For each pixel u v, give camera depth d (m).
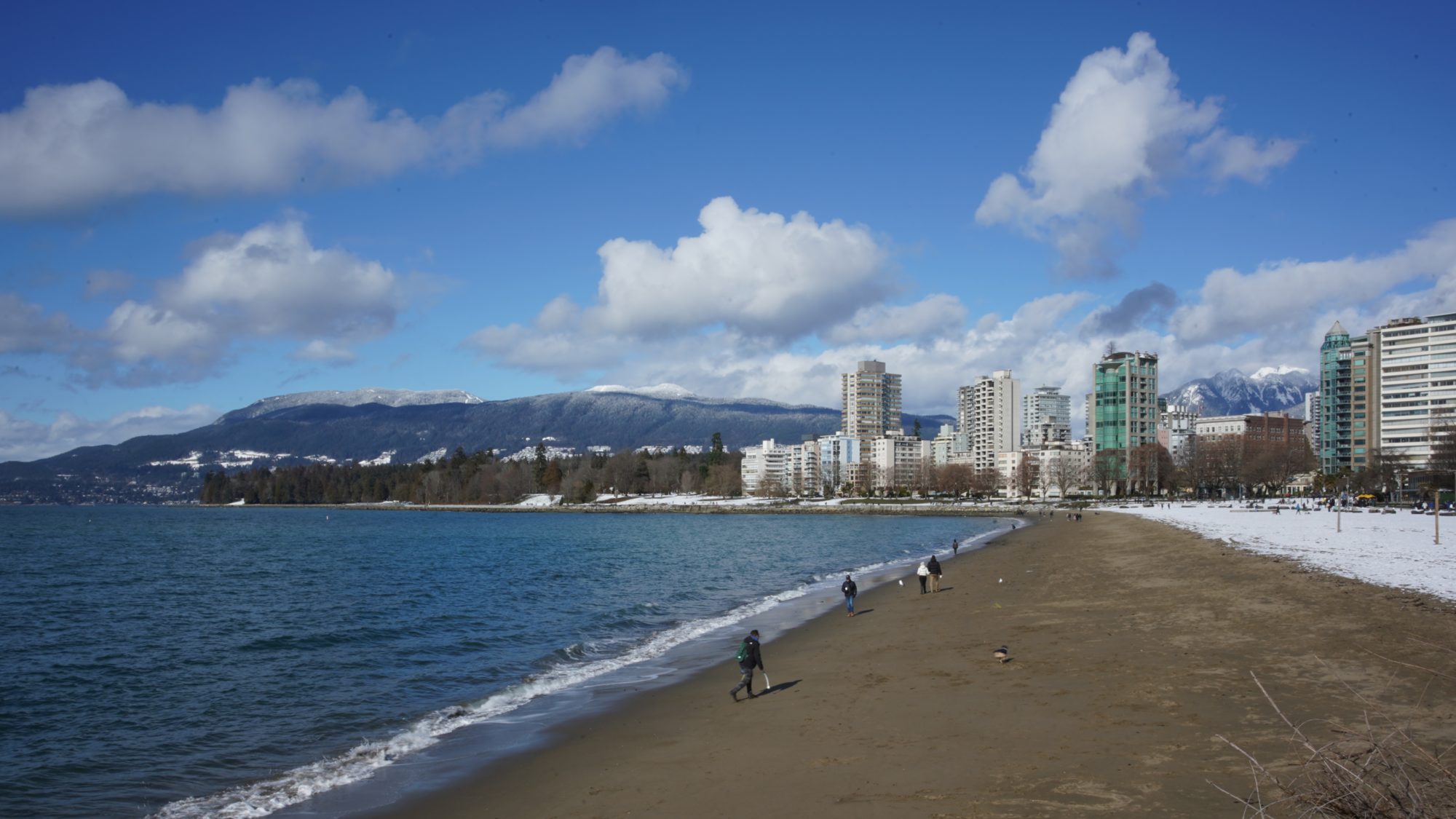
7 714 25.81
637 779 17.28
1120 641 28.44
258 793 18.17
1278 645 25.42
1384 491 193.00
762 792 15.67
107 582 67.38
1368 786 10.39
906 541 121.44
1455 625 26.45
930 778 15.59
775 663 29.84
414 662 32.72
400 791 17.72
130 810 17.64
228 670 31.92
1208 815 12.88
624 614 45.66
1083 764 15.70
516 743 20.98
